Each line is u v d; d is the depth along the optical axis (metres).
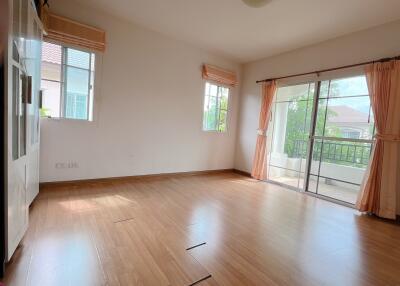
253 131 4.96
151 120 4.00
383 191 2.92
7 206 1.38
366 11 2.77
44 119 3.02
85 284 1.38
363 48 3.25
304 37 3.64
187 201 3.07
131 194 3.16
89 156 3.43
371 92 3.10
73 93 3.23
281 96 4.52
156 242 1.95
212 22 3.36
